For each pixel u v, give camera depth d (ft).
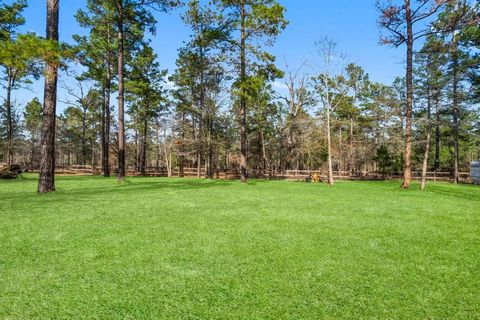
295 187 54.65
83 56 38.01
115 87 86.12
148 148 153.79
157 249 16.14
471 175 89.92
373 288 12.03
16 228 19.86
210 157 101.86
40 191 38.22
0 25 68.39
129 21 64.90
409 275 13.35
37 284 11.89
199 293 11.37
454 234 20.27
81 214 24.50
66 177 76.89
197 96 101.71
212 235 18.93
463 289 12.05
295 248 16.66
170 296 11.10
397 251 16.53
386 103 69.46
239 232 19.77
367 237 19.20
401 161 102.58
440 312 10.36
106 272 13.12
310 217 24.99
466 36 71.72
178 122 111.96
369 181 86.99
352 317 9.96
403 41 58.80
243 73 64.80
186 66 95.09
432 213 27.94
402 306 10.70
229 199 34.81
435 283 12.57
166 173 117.80
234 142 127.34
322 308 10.46
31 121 161.58
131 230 19.81
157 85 113.09
